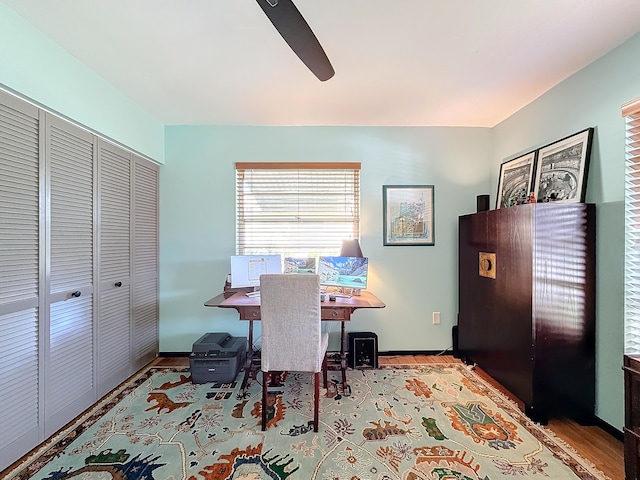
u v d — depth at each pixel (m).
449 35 1.61
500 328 2.21
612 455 1.58
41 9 1.43
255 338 2.91
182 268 2.92
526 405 1.92
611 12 1.45
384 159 2.96
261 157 2.93
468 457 1.56
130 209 2.50
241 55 1.80
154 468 1.49
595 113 1.85
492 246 2.31
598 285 1.84
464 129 2.97
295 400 2.12
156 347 2.88
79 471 1.47
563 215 1.86
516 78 2.06
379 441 1.68
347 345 2.81
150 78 2.06
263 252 2.96
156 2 1.38
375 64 1.88
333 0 1.35
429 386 2.32
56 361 1.79
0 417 1.47
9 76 1.45
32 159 1.64
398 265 2.96
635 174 1.64
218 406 2.05
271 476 1.44
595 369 1.86
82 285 2.00
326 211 2.97
